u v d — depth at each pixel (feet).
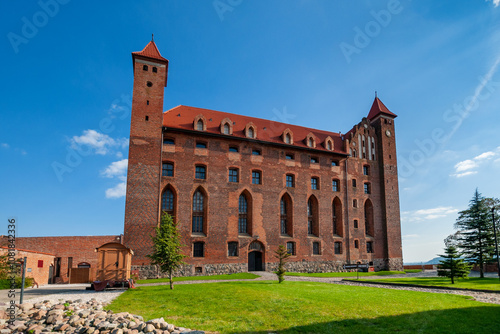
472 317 46.93
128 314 45.27
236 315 48.83
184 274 131.44
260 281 100.68
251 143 156.04
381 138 191.21
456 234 139.03
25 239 138.92
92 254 141.90
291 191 160.66
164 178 136.46
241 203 151.64
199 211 142.00
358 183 180.45
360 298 61.72
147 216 128.06
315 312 50.21
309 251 158.71
